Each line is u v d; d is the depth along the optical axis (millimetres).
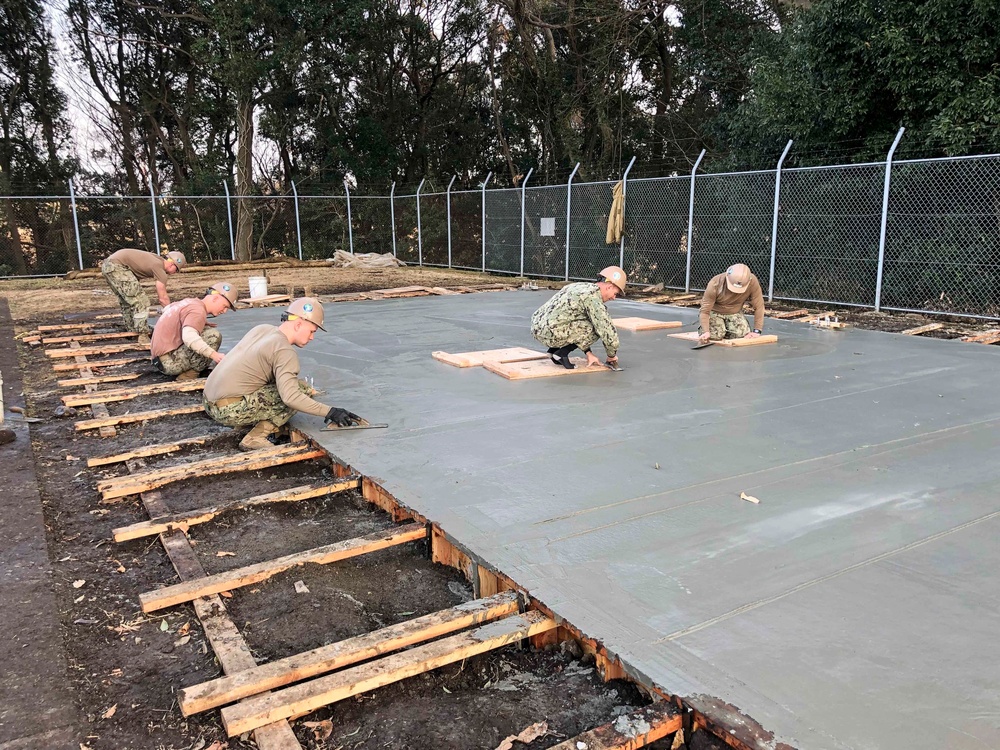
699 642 2211
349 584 2918
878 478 3623
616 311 10328
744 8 19906
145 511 3633
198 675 2318
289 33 21812
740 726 1822
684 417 4785
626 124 23031
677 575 2633
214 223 22234
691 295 12266
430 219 20297
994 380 5801
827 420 4688
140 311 8055
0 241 18531
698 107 21734
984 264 9789
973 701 1934
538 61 22500
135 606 2738
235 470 4043
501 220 17219
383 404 5160
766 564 2713
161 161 26734
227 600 2764
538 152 25922
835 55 11656
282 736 1920
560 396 5371
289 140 24500
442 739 2018
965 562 2725
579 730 2053
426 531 3176
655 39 21125
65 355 7480
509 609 2510
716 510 3229
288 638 2527
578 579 2604
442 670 2354
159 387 5934
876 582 2576
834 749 1742
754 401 5191
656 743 1942
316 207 22328
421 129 26000
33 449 4566
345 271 18516
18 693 2145
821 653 2152
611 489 3492
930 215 10078
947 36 10172
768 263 11945
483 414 4879
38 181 23688
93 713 2115
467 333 8320
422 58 25406
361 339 7953
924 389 5520
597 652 2258
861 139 11789
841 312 10508
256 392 4465
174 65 24984
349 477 3900
